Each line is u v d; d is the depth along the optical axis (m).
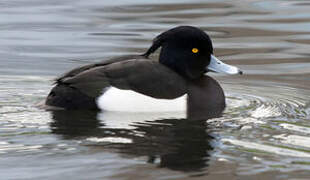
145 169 8.16
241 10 20.14
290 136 9.66
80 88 10.84
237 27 18.06
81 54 15.70
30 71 14.18
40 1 21.72
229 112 11.15
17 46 16.39
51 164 8.31
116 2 21.53
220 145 9.16
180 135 9.62
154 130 9.85
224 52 15.95
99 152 8.77
